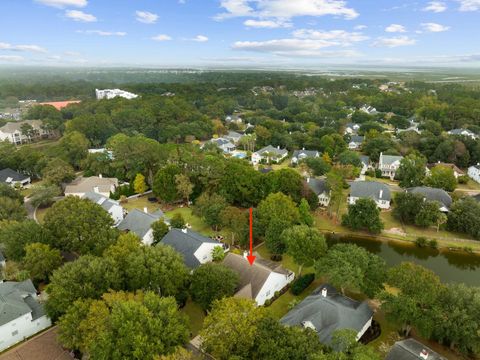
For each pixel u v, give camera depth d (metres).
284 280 51.09
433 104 191.62
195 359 33.84
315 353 30.31
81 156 114.00
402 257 64.25
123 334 32.38
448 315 37.50
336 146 131.50
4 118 193.62
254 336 33.22
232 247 63.66
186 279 45.31
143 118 156.75
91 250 53.16
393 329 42.47
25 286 46.31
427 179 92.19
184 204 85.44
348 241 69.56
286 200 66.56
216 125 171.88
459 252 65.00
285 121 194.38
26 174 107.44
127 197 90.19
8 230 54.75
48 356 38.09
